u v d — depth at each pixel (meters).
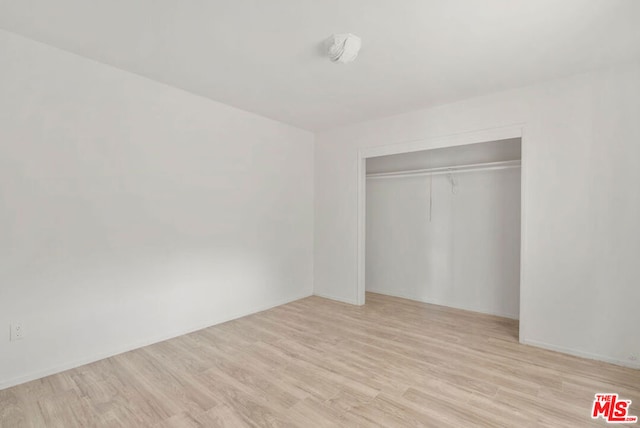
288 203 4.16
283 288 4.10
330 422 1.78
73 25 2.01
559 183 2.70
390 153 3.77
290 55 2.36
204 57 2.41
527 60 2.40
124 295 2.66
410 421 1.78
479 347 2.77
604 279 2.52
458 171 3.87
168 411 1.87
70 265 2.38
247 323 3.38
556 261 2.72
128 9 1.84
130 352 2.66
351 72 2.63
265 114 3.72
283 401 1.97
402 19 1.89
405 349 2.73
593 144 2.56
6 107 2.10
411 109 3.53
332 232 4.32
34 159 2.21
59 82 2.31
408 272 4.41
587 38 2.09
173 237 2.99
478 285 3.82
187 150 3.08
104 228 2.55
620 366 2.44
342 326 3.29
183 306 3.06
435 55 2.33
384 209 4.64
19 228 2.16
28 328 2.20
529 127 2.85
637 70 2.40
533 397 2.02
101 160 2.53
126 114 2.66
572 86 2.65
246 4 1.78
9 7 1.82
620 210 2.46
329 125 4.17
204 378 2.24
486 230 3.77
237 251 3.54
